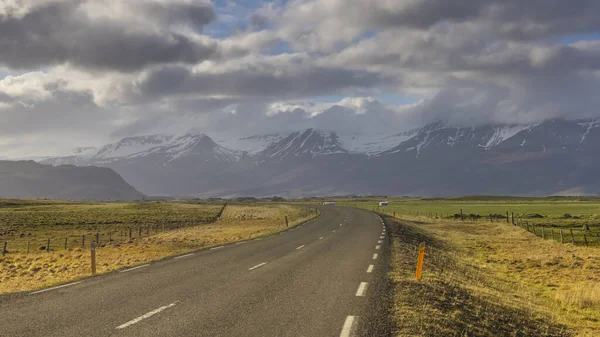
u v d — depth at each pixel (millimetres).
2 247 41812
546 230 50125
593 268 26469
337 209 93438
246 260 20453
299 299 12266
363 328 9516
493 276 22906
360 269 17656
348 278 15602
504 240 41562
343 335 9023
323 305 11555
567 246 36500
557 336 12336
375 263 19375
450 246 35688
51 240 48031
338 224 48406
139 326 9547
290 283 14656
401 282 14852
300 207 108562
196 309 11086
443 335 9719
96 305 11492
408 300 12320
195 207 115438
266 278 15625
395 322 10070
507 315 13281
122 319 10117
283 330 9320
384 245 27125
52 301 11953
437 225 57969
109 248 37094
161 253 31094
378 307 11367
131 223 69250
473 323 11438
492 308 13727
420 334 9336
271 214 88000
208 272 16984
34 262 27953
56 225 64625
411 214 88250
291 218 73562
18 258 31453
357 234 35500
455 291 14828
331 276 16016
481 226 56438
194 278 15641
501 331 11438
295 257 21500
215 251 24266
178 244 38094
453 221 65438
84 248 38719
